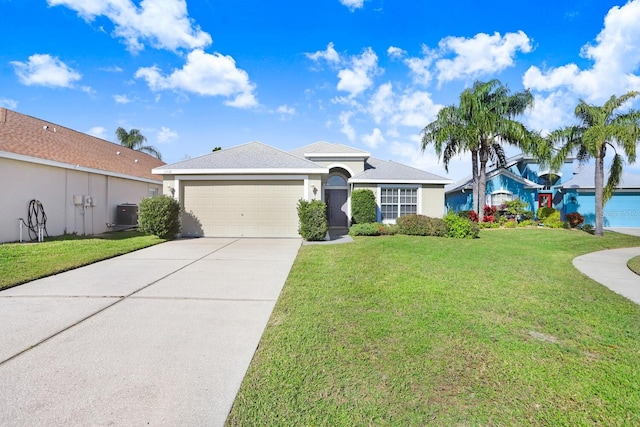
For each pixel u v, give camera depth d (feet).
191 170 41.29
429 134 60.23
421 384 8.95
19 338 11.73
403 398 8.32
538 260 28.30
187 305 15.56
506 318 13.96
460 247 34.14
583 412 7.79
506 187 68.69
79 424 7.29
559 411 7.84
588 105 50.01
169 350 10.90
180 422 7.40
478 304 15.76
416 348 11.02
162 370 9.62
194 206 42.19
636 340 11.88
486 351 10.85
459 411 7.84
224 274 21.88
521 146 56.44
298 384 8.91
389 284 19.42
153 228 37.65
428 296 17.01
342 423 7.40
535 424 7.41
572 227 59.67
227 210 42.09
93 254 27.66
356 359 10.27
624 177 69.77
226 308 15.17
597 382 9.05
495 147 61.05
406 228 45.93
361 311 14.67
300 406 7.99
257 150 46.24
